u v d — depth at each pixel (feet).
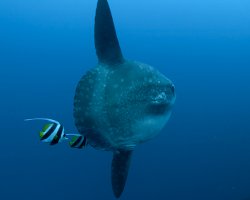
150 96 7.83
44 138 7.36
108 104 7.38
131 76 7.70
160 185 45.06
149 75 7.97
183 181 45.70
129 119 7.55
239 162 49.98
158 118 8.04
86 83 7.46
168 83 8.36
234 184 44.42
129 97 7.57
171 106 8.51
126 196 43.62
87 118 7.39
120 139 7.58
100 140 7.49
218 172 47.78
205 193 42.73
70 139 7.58
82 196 48.96
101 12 7.84
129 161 8.00
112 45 7.72
